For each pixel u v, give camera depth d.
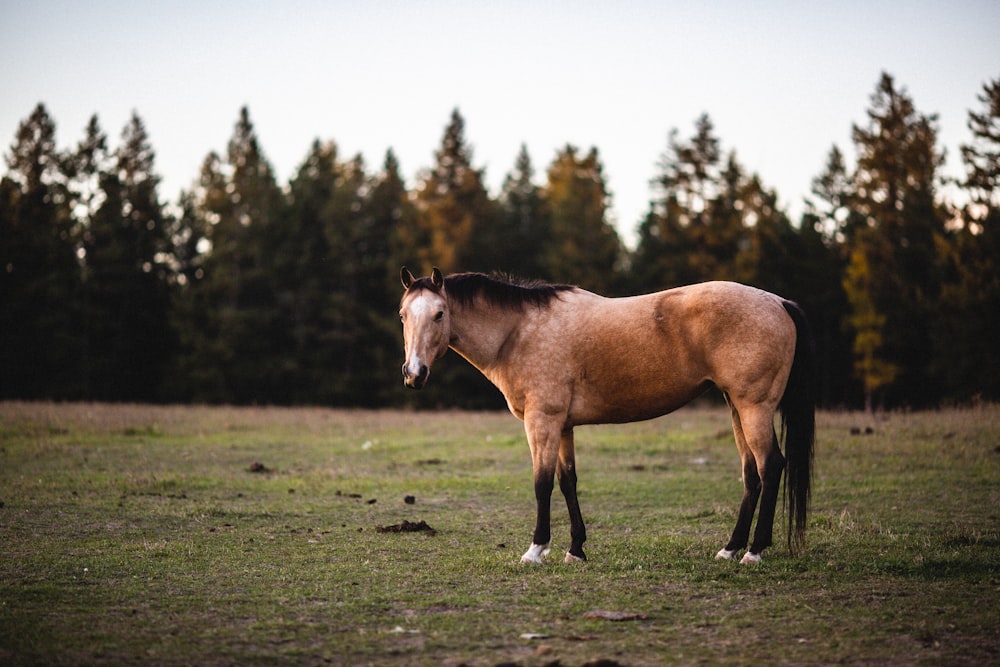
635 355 6.40
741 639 4.37
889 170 34.97
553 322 6.59
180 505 8.83
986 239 27.91
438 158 43.59
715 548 6.76
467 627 4.62
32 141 40.53
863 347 31.33
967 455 11.36
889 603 5.03
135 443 14.85
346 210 41.19
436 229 41.38
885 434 13.70
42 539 7.10
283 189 47.56
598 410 6.58
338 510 8.73
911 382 32.34
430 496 9.70
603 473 11.40
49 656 4.09
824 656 4.09
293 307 40.59
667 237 41.50
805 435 6.36
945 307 28.91
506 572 5.95
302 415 22.56
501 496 9.72
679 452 13.32
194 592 5.40
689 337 6.30
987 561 6.04
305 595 5.32
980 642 4.28
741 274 37.72
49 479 10.50
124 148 43.75
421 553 6.66
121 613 4.90
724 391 6.40
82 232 39.03
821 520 7.75
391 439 16.09
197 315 39.50
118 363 38.53
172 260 44.59
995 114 28.72
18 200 39.75
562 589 5.47
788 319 6.34
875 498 8.95
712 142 42.59
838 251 37.91
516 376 6.62
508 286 6.75
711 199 41.28
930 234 33.03
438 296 6.58
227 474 11.33
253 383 38.31
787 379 6.35
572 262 39.94
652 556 6.49
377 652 4.20
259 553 6.62
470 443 15.25
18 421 16.67
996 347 27.23
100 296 38.62
